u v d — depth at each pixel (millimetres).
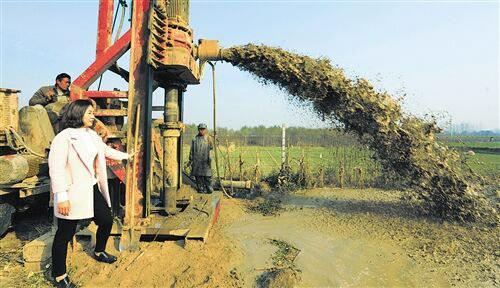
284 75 5590
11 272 3484
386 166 6082
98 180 3273
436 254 4117
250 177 9219
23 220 5641
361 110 5562
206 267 3473
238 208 6426
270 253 4066
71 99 4395
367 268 3725
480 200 5480
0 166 4203
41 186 4727
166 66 4254
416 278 3494
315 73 5516
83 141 3023
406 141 5551
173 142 4805
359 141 6090
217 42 5426
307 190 8516
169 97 4797
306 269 3662
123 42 4434
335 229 5094
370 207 6531
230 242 4328
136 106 4180
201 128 7707
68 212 2879
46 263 3508
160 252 3762
